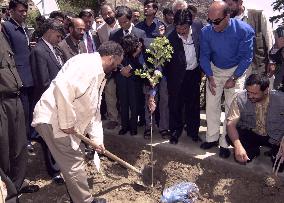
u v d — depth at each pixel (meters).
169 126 5.35
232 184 4.62
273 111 4.23
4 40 4.25
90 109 3.93
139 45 4.86
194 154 4.98
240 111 4.36
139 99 5.43
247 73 5.34
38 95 4.75
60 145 3.99
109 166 5.43
